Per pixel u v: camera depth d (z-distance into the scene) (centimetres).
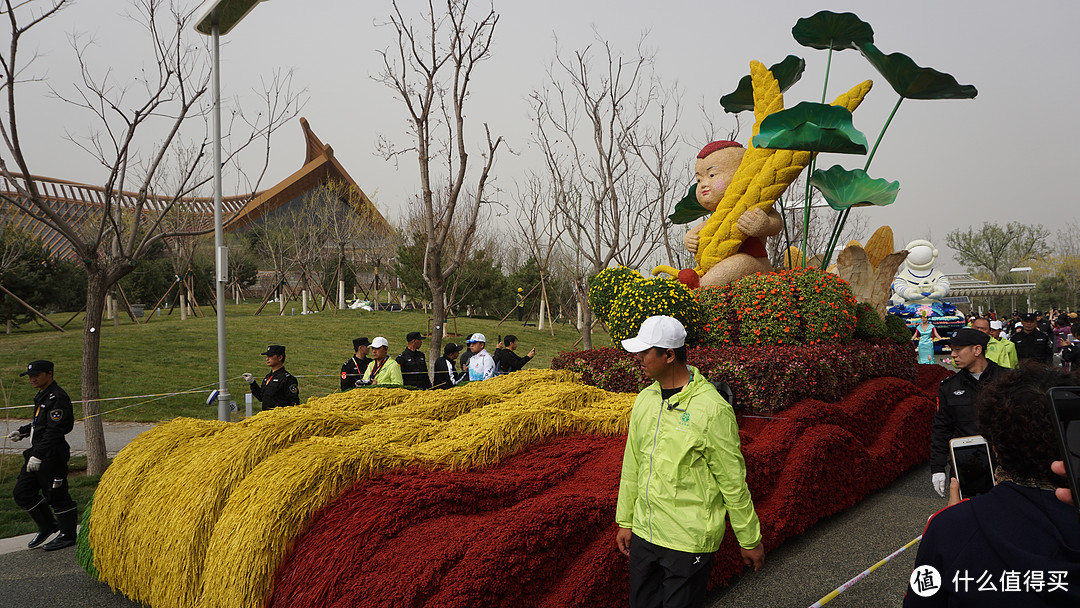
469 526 350
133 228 834
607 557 367
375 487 374
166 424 538
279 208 4500
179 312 2870
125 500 459
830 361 628
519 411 488
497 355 1045
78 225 2886
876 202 765
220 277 824
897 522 556
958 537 165
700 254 812
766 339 683
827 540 520
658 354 317
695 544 299
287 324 2189
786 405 575
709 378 585
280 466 381
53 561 550
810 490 514
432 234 928
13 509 692
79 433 1059
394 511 354
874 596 427
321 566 334
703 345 700
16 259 2077
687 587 300
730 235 779
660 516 306
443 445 450
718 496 307
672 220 952
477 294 2858
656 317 325
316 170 4634
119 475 479
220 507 399
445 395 587
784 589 438
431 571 312
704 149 836
